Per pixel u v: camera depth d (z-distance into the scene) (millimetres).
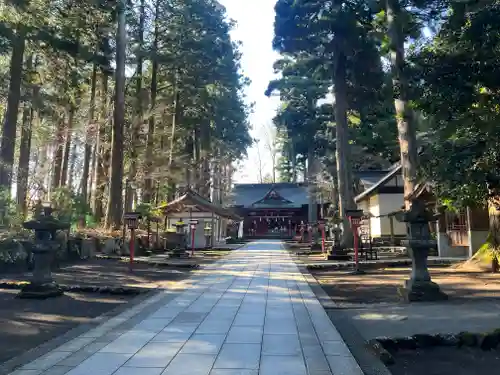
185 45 28938
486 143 8031
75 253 17500
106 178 28016
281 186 63250
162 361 4711
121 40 22562
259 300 8875
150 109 28141
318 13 22125
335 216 24719
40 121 28547
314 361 4699
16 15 14281
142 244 23875
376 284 11688
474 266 13906
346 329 6309
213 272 14633
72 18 17828
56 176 26844
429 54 8469
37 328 6508
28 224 9125
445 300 8625
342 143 24156
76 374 4285
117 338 5758
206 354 4980
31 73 19234
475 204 10594
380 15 18062
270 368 4457
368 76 23078
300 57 27344
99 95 30438
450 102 8109
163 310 7812
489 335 5480
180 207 30453
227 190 51188
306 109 37406
